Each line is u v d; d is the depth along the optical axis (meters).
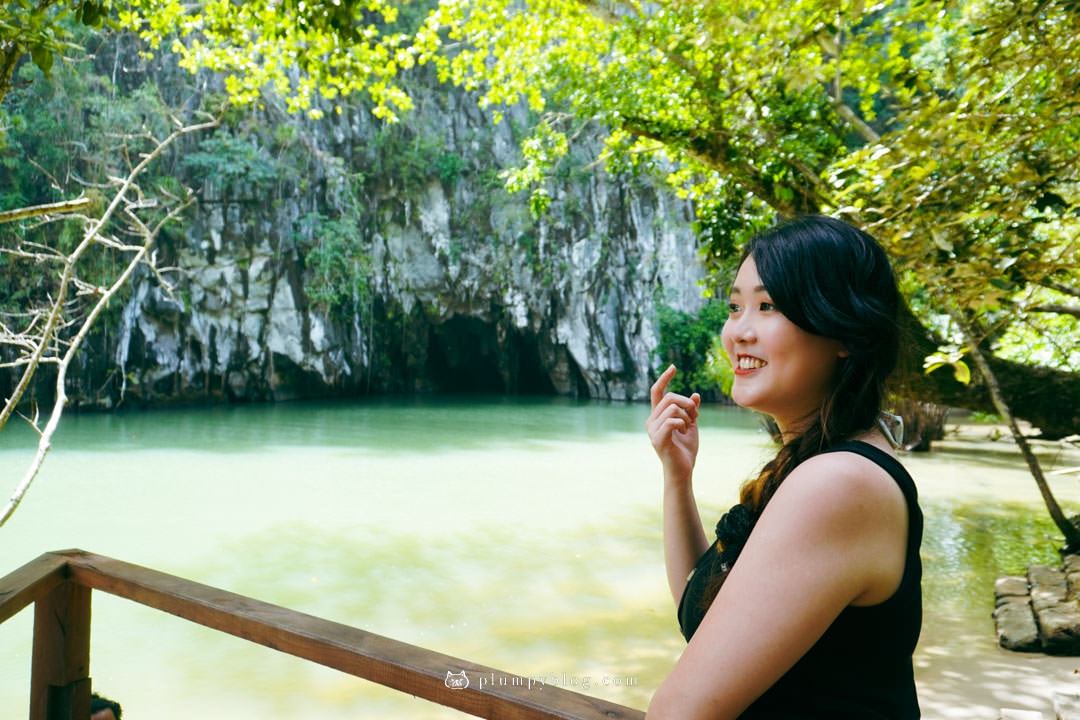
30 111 21.75
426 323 32.81
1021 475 14.67
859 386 0.98
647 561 8.80
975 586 7.90
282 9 5.29
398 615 6.95
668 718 0.84
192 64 8.76
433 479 13.94
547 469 15.14
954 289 3.95
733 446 18.27
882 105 18.92
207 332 26.42
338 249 27.94
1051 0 3.89
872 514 0.83
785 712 0.89
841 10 5.34
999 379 8.00
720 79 8.74
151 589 1.72
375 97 8.45
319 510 11.28
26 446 17.20
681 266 29.22
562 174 28.94
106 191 22.31
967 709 4.99
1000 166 4.38
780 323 1.01
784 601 0.81
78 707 1.93
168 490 12.58
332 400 30.05
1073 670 5.62
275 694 5.34
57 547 8.97
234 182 25.98
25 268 22.23
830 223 1.03
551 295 30.64
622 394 30.48
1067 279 3.95
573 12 10.05
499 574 8.25
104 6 3.40
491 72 10.77
